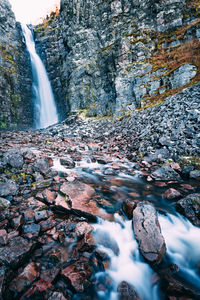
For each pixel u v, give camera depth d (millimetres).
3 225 3162
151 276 2559
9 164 5820
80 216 3697
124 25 24047
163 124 10016
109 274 2580
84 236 3072
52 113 39625
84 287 2277
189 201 3754
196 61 16047
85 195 4441
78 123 22828
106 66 23875
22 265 2461
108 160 8273
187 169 6180
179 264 2754
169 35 20875
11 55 32281
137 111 17000
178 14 21000
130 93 19922
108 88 23516
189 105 10602
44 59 39812
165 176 6047
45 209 3912
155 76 18250
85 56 27578
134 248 2982
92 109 24359
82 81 26891
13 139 12773
